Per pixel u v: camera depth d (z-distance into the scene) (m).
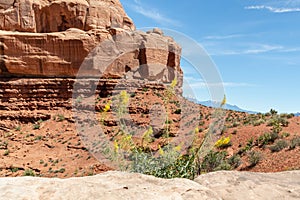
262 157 15.05
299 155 14.26
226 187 1.86
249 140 17.69
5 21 36.09
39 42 34.62
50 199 1.53
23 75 34.47
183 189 1.69
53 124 29.38
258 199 1.71
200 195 1.64
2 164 19.55
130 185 1.74
